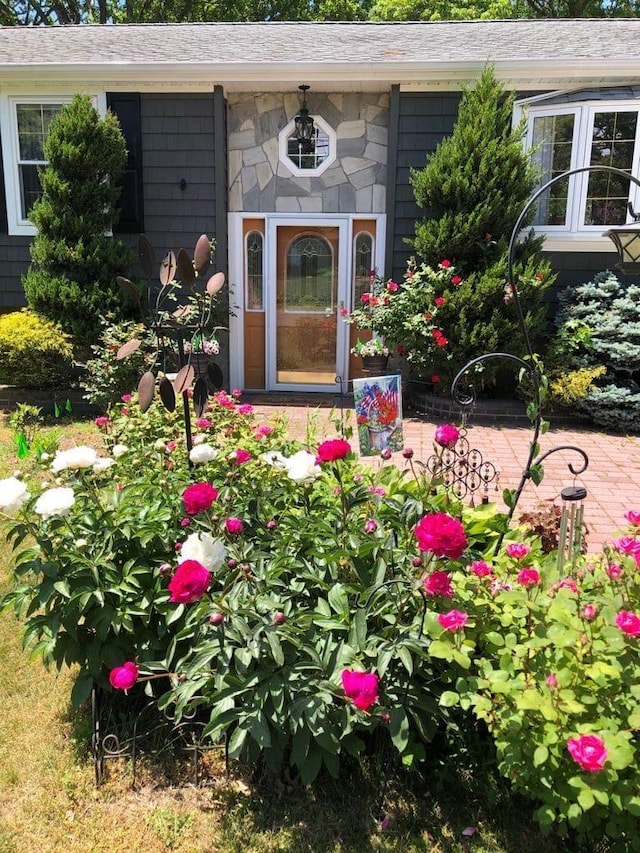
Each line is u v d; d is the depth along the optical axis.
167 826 2.01
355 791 2.10
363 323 7.52
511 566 2.18
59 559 2.17
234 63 7.25
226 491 2.46
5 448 5.80
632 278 7.43
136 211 7.97
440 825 1.98
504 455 5.85
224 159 7.84
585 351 7.17
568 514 2.36
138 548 2.29
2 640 2.93
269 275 8.25
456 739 2.11
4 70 7.46
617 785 1.58
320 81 7.45
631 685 1.69
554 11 18.81
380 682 1.92
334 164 7.97
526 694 1.60
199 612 1.96
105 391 6.73
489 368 7.05
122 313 7.24
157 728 2.29
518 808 2.02
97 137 7.14
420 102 7.56
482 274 7.03
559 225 7.58
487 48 7.79
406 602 2.01
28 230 8.13
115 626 2.12
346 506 2.28
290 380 8.59
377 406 2.86
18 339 6.83
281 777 2.15
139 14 18.44
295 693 1.91
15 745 2.33
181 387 2.69
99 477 2.66
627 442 6.38
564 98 7.29
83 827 2.01
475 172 6.97
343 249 8.14
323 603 2.10
